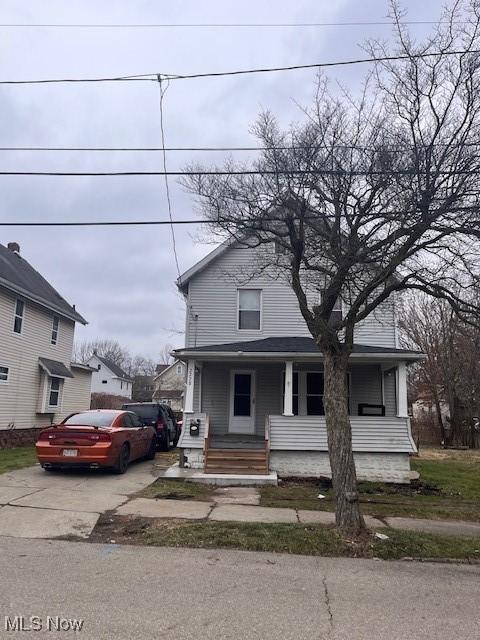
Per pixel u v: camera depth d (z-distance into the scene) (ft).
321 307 26.27
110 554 19.92
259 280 58.13
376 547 21.50
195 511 27.73
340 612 14.73
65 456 36.14
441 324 102.53
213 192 33.96
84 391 89.25
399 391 44.57
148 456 48.73
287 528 23.75
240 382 55.62
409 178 26.05
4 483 33.12
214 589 16.29
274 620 13.92
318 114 29.81
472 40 27.71
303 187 28.63
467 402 99.14
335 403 24.59
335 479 23.90
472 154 25.31
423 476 47.47
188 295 58.08
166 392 199.41
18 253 82.94
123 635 12.57
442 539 23.07
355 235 26.91
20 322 65.57
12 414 62.80
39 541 21.44
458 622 14.24
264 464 42.47
